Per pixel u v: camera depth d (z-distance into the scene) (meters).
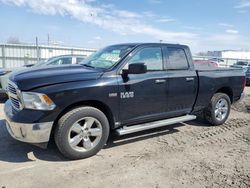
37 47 21.92
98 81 4.04
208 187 3.32
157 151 4.44
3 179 3.38
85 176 3.51
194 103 5.52
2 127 5.45
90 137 4.14
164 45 5.00
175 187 3.29
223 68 6.16
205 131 5.68
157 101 4.80
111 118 4.33
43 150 4.32
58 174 3.55
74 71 4.15
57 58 9.55
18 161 3.91
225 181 3.48
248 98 10.27
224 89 6.29
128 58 4.44
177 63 5.16
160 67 4.85
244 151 4.58
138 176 3.54
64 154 3.90
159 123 4.91
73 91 3.79
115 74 4.25
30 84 3.72
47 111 3.64
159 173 3.64
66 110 3.91
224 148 4.70
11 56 22.06
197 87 5.45
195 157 4.24
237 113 7.69
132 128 4.54
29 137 3.68
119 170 3.70
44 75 3.91
